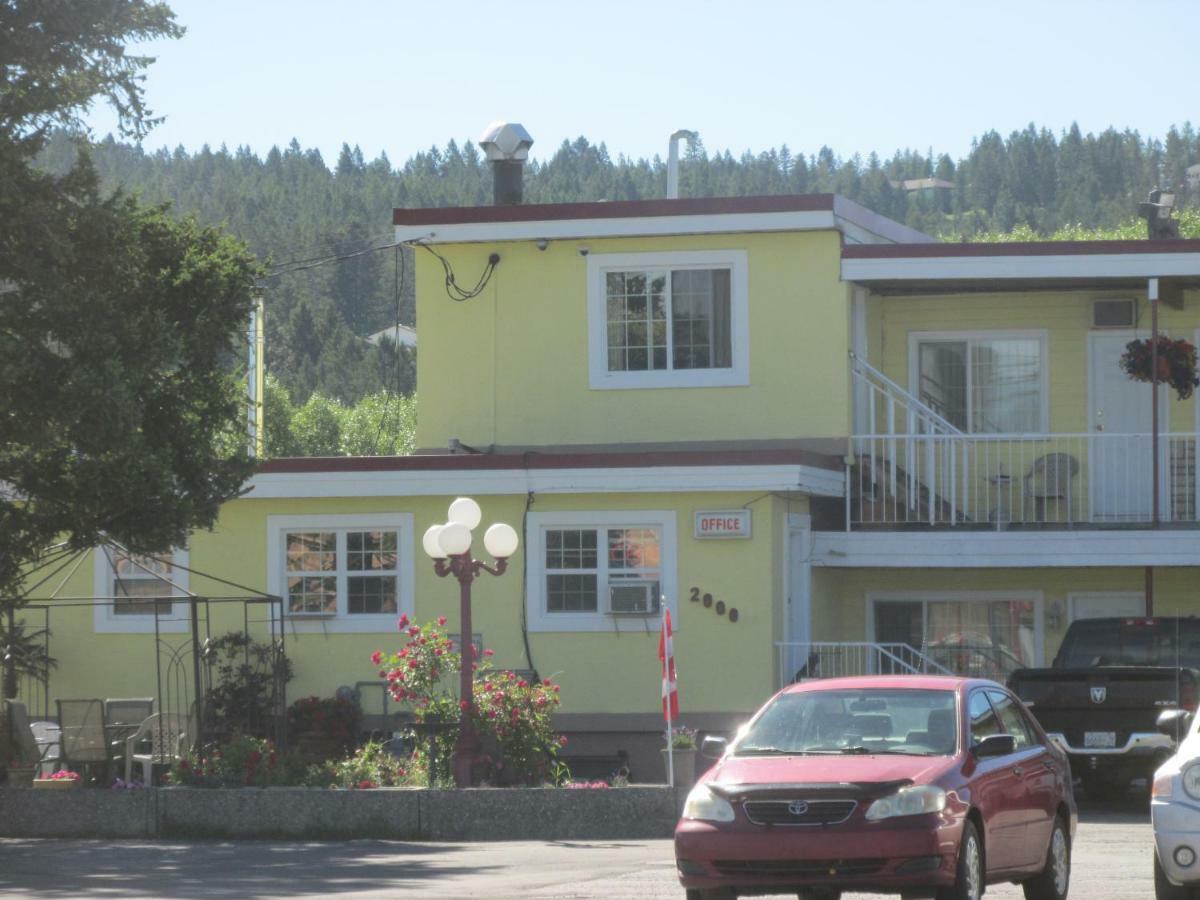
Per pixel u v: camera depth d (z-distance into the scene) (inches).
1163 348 1261.1
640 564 1115.9
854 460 1226.6
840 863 538.0
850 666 1176.8
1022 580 1288.1
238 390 981.2
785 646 1110.4
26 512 926.4
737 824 547.5
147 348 887.1
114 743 987.9
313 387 5408.5
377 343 5541.3
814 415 1225.4
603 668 1114.1
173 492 917.2
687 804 564.4
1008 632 1288.1
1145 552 1144.8
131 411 860.6
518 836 857.5
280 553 1152.8
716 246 1242.0
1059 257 1207.6
